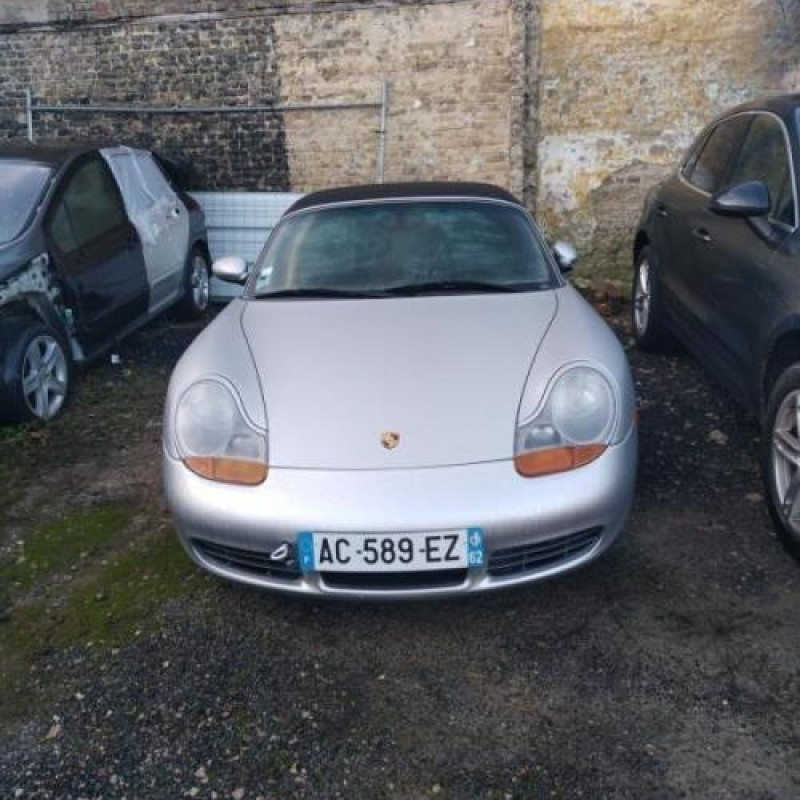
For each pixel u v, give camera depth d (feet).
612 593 9.56
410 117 24.14
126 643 9.17
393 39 23.63
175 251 20.98
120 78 25.61
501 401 8.95
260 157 25.48
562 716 7.81
